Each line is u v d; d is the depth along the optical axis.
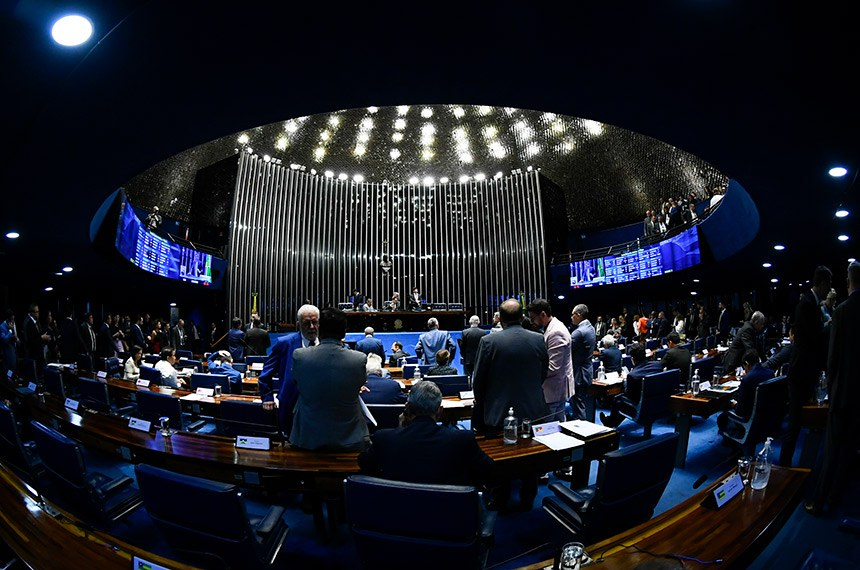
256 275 16.33
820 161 5.62
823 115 4.55
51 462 2.45
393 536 1.76
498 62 4.13
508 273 18.48
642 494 2.14
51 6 2.79
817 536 2.75
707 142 5.30
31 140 4.60
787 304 16.11
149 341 12.11
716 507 1.86
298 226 17.36
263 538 2.13
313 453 2.76
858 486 3.31
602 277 15.95
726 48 3.73
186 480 1.84
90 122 4.45
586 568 1.50
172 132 4.88
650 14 3.44
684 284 15.90
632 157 16.41
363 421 2.90
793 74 3.94
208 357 8.80
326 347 2.83
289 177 17.39
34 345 8.79
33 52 3.24
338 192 18.23
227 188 16.55
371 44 3.86
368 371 4.37
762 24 3.41
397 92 4.59
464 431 2.18
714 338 11.32
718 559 1.53
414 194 18.94
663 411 4.93
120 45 3.44
